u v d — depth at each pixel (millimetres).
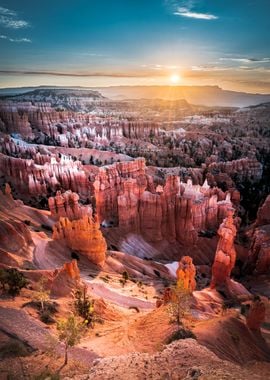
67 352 32875
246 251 119250
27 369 27406
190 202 125750
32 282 51875
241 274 107938
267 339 51094
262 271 102125
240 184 197125
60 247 82125
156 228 124688
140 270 94500
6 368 26984
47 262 73562
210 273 109062
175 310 44188
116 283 74875
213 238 131125
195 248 126250
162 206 125188
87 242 83125
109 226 124250
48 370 27609
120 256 96812
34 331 35250
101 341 39250
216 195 142875
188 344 30812
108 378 24703
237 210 158125
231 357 37375
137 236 122000
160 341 38875
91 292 59031
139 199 125438
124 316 52938
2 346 30219
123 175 152750
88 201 142750
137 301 65562
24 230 76750
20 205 105125
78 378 25156
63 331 31844
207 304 70688
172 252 123812
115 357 28922
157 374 25172
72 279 55562
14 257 65625
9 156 157125
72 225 84438
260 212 135625
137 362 27359
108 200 129875
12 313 38000
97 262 83812
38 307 41938
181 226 126688
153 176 182500
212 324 43438
